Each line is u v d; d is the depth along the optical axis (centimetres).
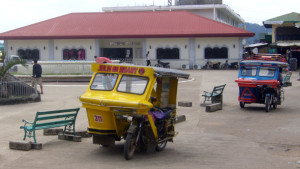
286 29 4481
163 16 4625
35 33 4384
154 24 4441
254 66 1573
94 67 885
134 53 4494
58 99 1867
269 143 1016
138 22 4516
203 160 844
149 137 848
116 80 854
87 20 4644
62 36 4284
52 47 4400
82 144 983
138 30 4328
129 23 4506
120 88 846
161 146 931
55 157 851
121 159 838
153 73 823
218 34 4109
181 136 1107
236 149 952
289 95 2083
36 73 2047
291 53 4256
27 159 832
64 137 1033
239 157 874
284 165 806
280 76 1611
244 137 1091
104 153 891
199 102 1806
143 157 862
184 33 4184
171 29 4303
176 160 841
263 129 1198
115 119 829
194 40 4238
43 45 4409
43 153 886
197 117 1421
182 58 4275
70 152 897
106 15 4766
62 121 1000
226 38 4188
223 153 912
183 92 2172
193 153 910
